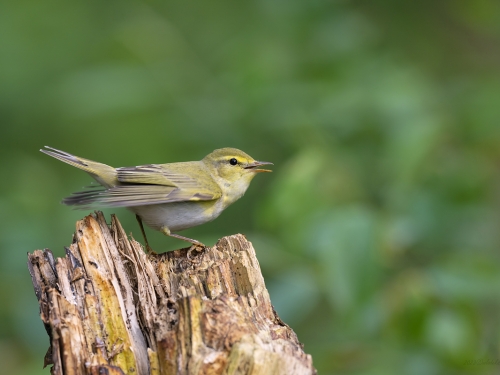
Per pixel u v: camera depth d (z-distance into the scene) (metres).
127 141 15.20
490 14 14.34
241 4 16.41
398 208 10.87
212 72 14.89
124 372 6.50
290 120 12.24
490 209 12.21
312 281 10.45
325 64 13.12
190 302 6.32
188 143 13.76
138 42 14.56
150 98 13.56
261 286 7.20
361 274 9.52
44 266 6.95
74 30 16.77
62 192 13.67
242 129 13.54
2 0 16.84
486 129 11.84
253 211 14.72
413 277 10.27
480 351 10.28
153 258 8.46
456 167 11.28
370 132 12.19
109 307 6.75
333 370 10.65
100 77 13.55
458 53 15.30
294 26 13.73
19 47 16.38
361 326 9.70
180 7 16.62
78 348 6.32
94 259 7.01
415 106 11.95
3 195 13.41
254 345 6.10
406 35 15.30
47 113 15.81
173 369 6.20
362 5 15.04
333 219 9.84
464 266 10.30
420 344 10.03
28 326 11.66
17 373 12.06
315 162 10.84
